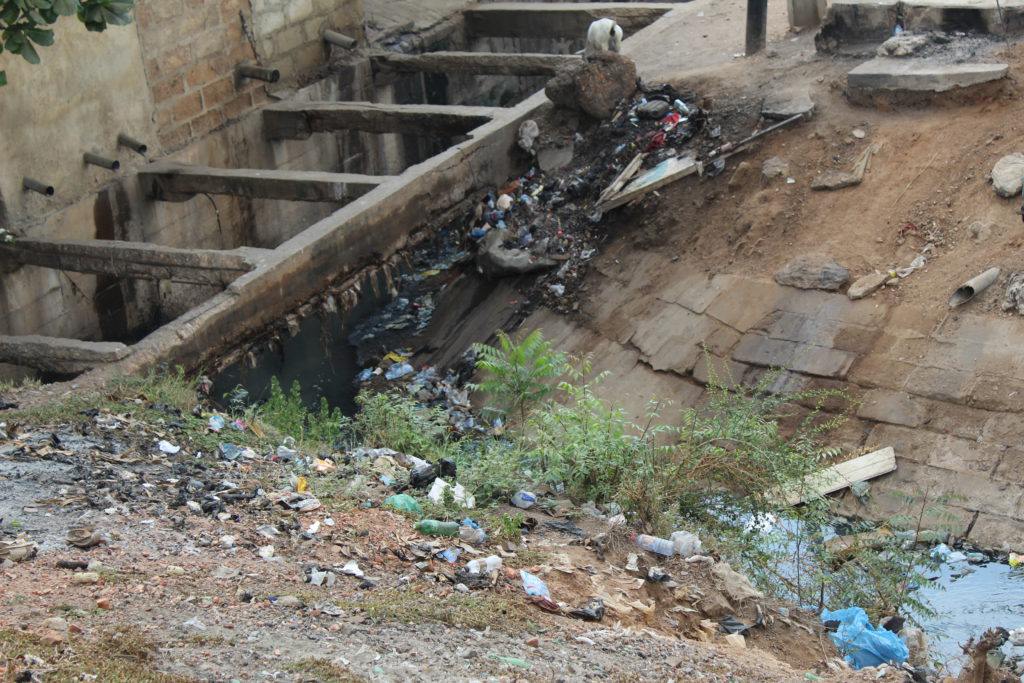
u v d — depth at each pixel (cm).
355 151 2214
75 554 688
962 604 1043
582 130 1861
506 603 719
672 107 1802
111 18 1154
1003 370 1270
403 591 714
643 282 1608
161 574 677
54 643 547
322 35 2139
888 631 815
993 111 1541
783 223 1555
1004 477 1191
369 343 1811
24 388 1160
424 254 2041
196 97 1880
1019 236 1377
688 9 2255
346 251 1562
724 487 1065
